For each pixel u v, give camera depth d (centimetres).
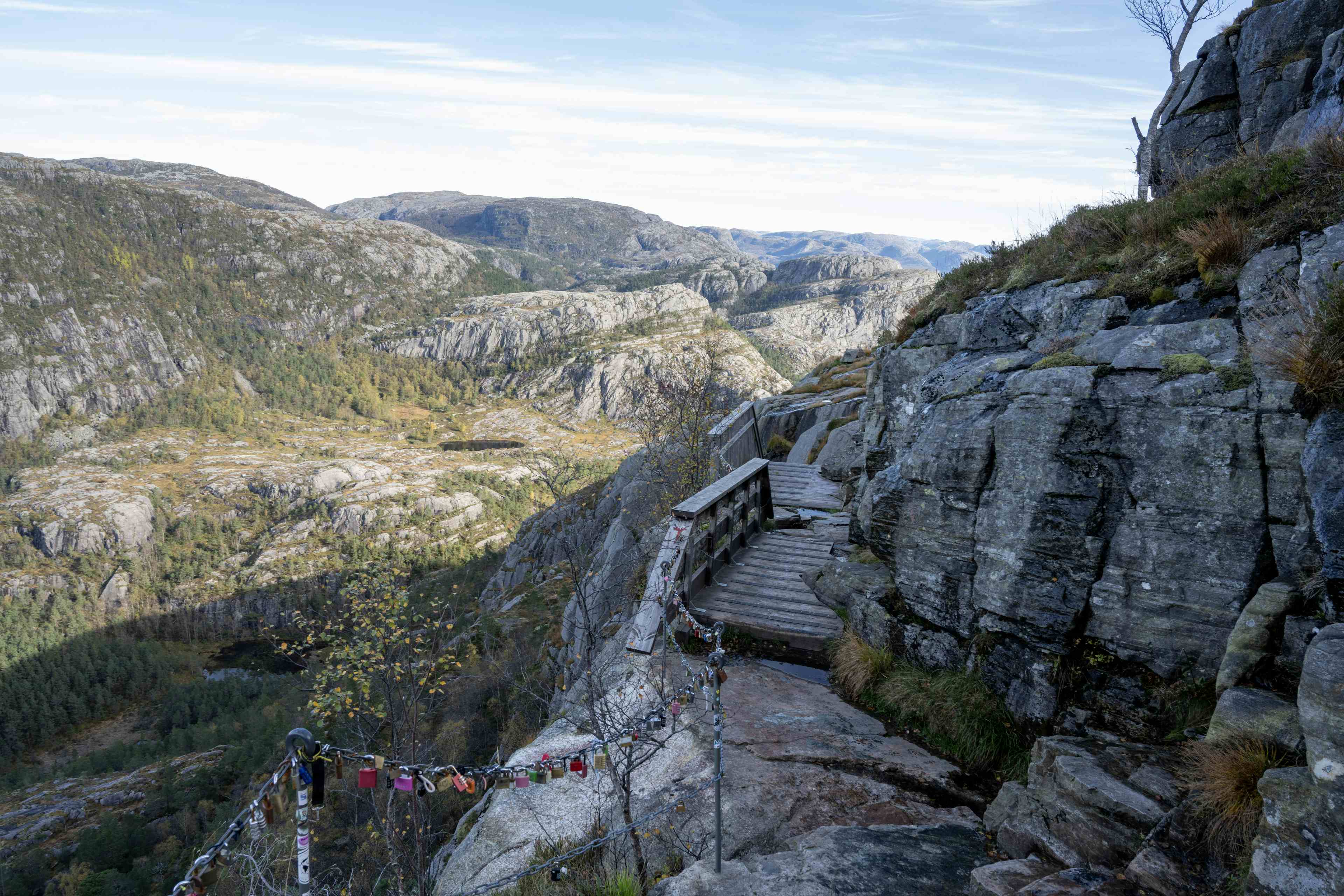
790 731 586
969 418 588
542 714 1216
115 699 14212
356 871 980
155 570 19950
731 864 434
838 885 396
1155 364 498
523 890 477
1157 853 339
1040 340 672
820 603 774
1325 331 403
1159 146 1217
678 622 746
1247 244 537
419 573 16612
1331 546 358
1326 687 284
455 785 310
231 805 6181
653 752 485
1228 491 445
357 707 1023
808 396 2120
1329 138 537
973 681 568
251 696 12838
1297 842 277
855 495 945
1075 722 487
